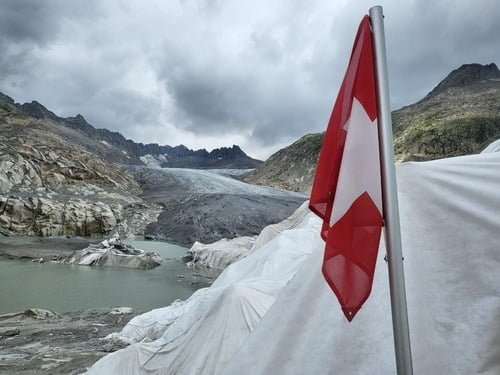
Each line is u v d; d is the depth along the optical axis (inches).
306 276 182.1
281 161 5762.8
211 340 311.7
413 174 167.2
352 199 120.5
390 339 158.4
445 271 152.6
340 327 166.7
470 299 146.6
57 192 2324.1
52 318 791.1
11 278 1177.4
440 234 157.2
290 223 890.7
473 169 158.4
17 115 3275.1
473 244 150.6
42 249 1637.6
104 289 1087.6
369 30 129.5
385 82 124.2
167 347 345.7
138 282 1186.6
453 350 143.3
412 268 157.0
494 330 139.6
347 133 125.8
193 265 1482.5
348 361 161.2
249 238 1668.3
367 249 117.9
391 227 117.2
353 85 127.9
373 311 163.8
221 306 325.4
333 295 173.0
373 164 121.5
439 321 147.9
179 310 546.3
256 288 337.4
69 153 2770.7
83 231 2048.5
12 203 1952.5
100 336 642.2
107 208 2201.0
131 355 358.3
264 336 180.7
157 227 2226.9
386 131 121.6
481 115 4350.4
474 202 154.0
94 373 362.0
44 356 498.0
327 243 122.0
